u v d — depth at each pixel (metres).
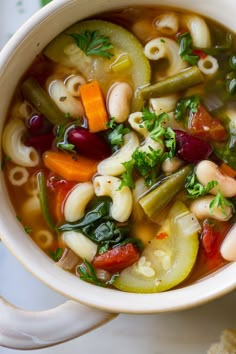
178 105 0.34
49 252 0.33
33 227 0.33
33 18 0.32
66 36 0.33
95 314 0.32
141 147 0.33
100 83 0.34
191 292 0.32
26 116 0.34
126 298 0.32
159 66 0.34
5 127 0.33
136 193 0.33
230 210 0.33
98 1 0.33
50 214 0.34
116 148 0.34
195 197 0.33
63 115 0.34
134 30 0.34
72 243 0.33
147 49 0.34
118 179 0.33
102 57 0.34
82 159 0.34
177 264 0.33
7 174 0.34
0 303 0.32
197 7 0.34
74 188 0.34
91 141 0.33
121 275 0.33
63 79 0.34
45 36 0.33
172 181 0.33
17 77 0.33
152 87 0.34
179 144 0.33
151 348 0.37
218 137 0.33
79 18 0.33
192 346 0.37
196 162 0.33
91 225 0.33
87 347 0.37
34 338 0.32
